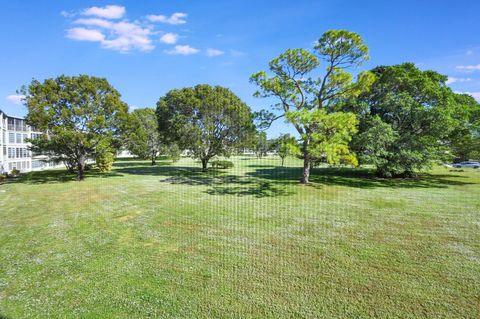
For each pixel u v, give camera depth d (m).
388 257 6.06
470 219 9.16
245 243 7.05
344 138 15.70
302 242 7.08
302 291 4.68
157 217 9.68
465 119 18.94
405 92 19.86
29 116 19.25
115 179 21.16
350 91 16.88
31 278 5.22
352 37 15.70
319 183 18.30
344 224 8.70
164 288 4.82
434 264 5.67
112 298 4.51
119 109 22.50
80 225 8.75
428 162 18.72
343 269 5.49
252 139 26.12
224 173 25.42
